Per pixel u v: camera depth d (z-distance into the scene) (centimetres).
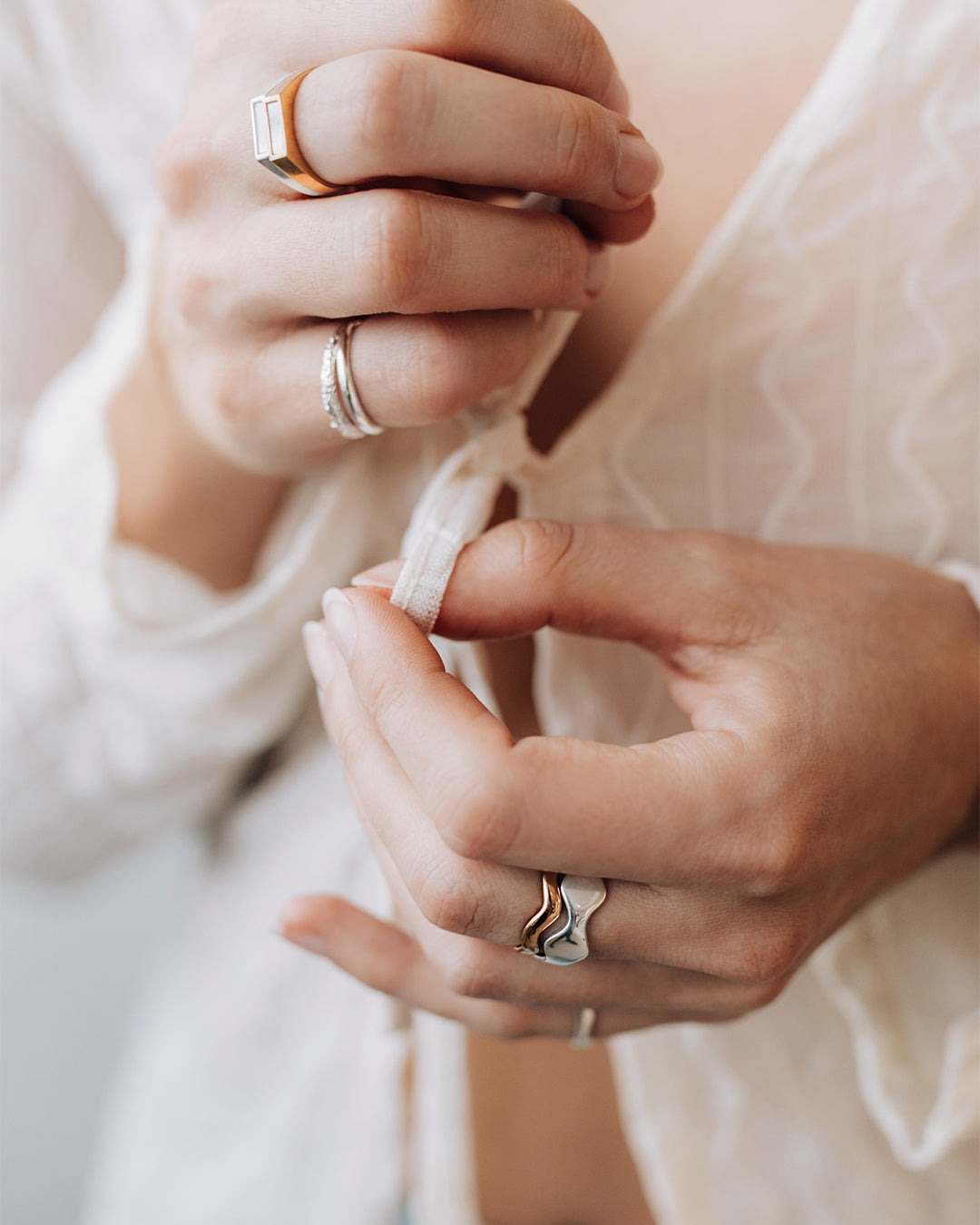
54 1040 77
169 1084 46
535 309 24
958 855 32
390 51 21
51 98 37
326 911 28
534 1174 41
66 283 42
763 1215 36
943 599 29
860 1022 32
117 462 34
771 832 24
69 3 33
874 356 29
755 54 28
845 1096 35
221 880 45
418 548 25
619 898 24
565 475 30
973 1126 30
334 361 25
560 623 26
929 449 30
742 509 31
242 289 24
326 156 22
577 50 23
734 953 24
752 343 29
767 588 26
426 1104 38
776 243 28
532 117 22
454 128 22
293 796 41
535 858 23
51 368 43
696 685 26
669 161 29
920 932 33
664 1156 35
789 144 27
